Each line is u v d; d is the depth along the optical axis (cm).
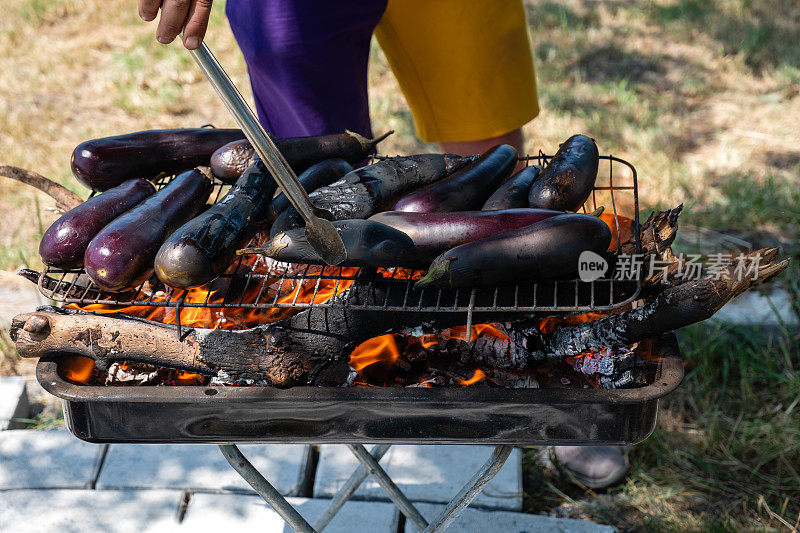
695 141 407
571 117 421
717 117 429
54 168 370
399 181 160
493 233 142
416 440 141
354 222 139
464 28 237
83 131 411
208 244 137
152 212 148
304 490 227
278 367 138
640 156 385
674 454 242
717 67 480
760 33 513
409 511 188
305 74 227
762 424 248
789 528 219
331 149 172
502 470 228
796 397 256
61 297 144
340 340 142
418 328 143
